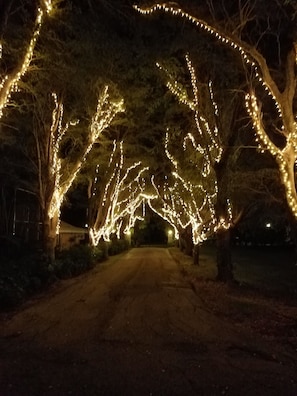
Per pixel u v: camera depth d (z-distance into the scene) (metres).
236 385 7.11
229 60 15.66
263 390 6.89
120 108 24.84
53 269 22.47
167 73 18.86
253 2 10.87
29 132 24.42
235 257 46.69
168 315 13.49
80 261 29.12
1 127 21.69
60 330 11.23
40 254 24.38
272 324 11.84
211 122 20.27
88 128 24.69
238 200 22.94
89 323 12.19
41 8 12.48
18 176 29.89
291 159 10.95
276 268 34.12
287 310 14.04
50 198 23.95
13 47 13.11
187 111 25.09
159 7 10.75
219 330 11.33
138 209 71.94
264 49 12.22
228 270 21.80
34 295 17.94
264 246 66.25
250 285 22.08
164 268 33.06
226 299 16.34
